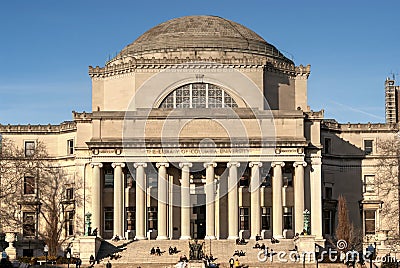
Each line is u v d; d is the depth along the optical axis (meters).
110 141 154.62
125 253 143.25
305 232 144.38
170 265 135.00
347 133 170.38
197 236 161.12
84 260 139.50
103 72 169.75
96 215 155.50
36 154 166.62
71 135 168.50
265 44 171.62
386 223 166.00
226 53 166.50
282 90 167.50
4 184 165.88
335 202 166.12
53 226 150.50
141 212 153.62
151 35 172.25
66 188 166.50
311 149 159.12
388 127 170.75
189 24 171.50
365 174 169.75
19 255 164.38
